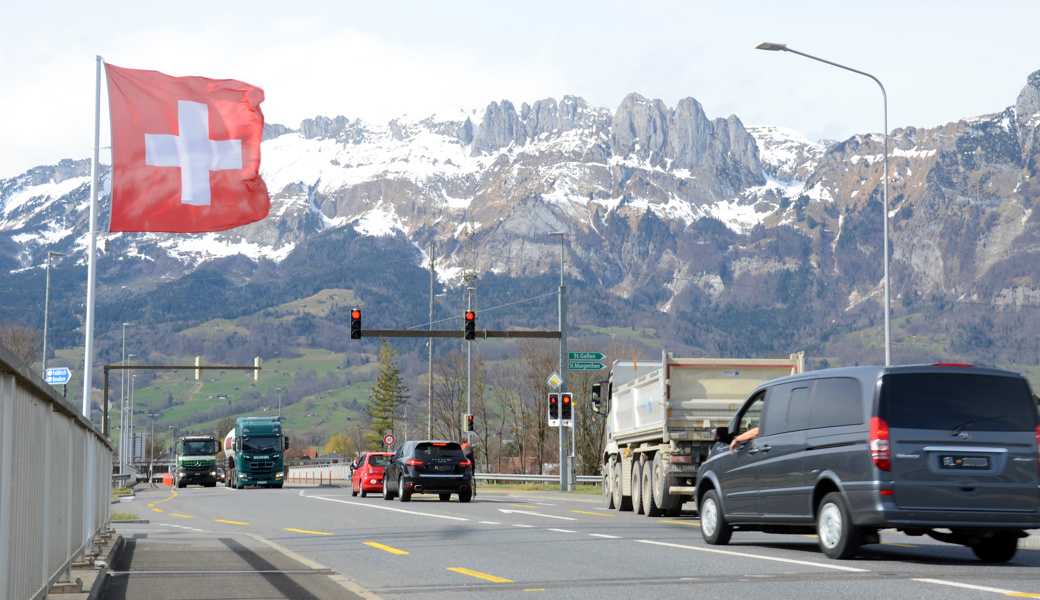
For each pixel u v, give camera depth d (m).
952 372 15.09
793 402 16.91
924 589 12.05
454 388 109.88
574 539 19.97
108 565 14.31
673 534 21.08
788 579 13.09
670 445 26.91
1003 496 14.71
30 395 8.70
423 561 16.48
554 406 52.97
